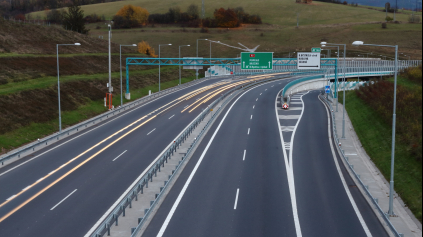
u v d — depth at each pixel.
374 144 37.47
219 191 25.11
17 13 197.12
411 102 45.47
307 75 122.56
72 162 31.98
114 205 22.50
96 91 67.94
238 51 159.12
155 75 96.31
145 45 133.88
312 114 55.97
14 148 38.59
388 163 31.23
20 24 92.69
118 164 31.41
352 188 25.88
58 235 18.52
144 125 48.38
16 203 22.83
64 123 50.12
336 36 176.00
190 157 33.81
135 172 29.19
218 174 28.91
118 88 75.38
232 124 48.94
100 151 35.69
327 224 19.89
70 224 19.83
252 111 58.56
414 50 151.12
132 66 98.81
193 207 22.25
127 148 36.84
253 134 43.31
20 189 25.33
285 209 22.00
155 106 63.69
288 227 19.48
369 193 23.11
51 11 183.62
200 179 27.67
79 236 18.41
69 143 38.97
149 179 27.30
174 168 30.23
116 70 89.56
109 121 51.12
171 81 96.56
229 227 19.45
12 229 19.20
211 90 84.44
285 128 46.53
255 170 30.02
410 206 22.81
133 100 70.62
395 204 23.31
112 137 41.66
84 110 57.31
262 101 68.81
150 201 21.48
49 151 35.78
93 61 89.00
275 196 24.22
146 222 20.08
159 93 77.50
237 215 21.06
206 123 49.34
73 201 23.14
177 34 176.50
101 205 22.50
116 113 57.19
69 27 119.81
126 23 183.12
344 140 40.91
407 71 64.50
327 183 26.91
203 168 30.50
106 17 194.75
